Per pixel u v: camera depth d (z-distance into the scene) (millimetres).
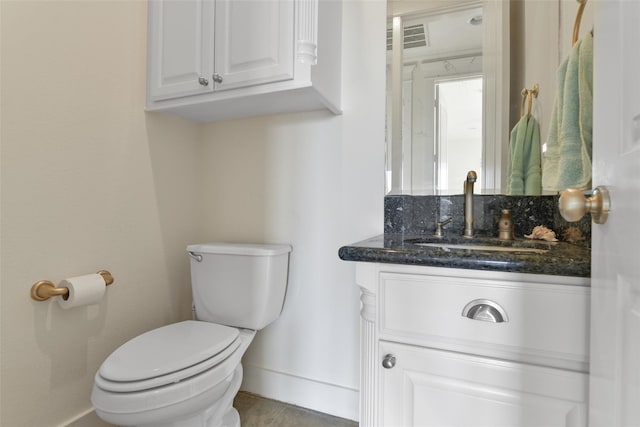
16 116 979
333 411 1411
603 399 518
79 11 1144
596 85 573
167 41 1343
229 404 1214
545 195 1148
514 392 697
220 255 1365
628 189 434
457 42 1269
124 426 899
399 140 1338
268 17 1173
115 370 894
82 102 1157
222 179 1635
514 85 1192
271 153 1531
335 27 1335
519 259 678
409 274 786
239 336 1223
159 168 1468
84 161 1167
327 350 1432
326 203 1432
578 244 1044
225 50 1233
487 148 1233
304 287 1470
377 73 1357
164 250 1495
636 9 422
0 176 945
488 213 1224
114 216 1274
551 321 667
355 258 830
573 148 987
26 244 1005
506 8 1199
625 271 441
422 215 1312
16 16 974
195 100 1310
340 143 1409
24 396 1000
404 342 795
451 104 1276
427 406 771
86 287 1061
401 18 1331
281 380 1509
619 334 462
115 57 1269
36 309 1027
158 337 1107
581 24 1072
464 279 734
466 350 737
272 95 1224
